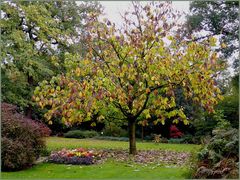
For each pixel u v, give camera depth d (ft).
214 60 31.81
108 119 39.34
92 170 27.55
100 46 35.19
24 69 53.21
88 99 31.58
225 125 38.24
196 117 59.57
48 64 61.72
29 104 64.80
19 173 27.09
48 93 33.78
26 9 53.01
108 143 49.98
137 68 32.94
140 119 41.34
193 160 24.85
